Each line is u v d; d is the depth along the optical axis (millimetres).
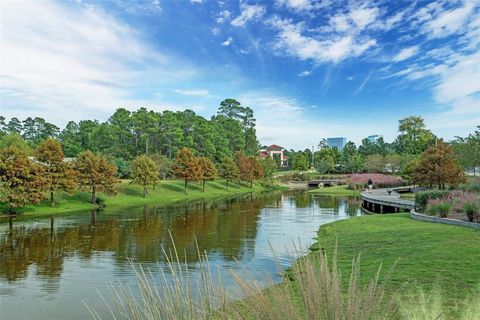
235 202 51469
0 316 10914
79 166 44562
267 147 157250
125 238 23672
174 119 89062
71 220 32562
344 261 14641
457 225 21344
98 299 12188
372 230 21938
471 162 43500
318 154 129750
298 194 67312
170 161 73875
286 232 25469
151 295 3773
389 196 44688
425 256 13773
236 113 123750
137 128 84688
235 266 15508
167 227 28328
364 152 122125
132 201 51125
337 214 36844
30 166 36781
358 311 3502
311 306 3430
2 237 24234
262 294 3584
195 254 18609
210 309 3568
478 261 12375
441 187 43844
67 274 15344
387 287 9680
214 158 93312
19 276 15102
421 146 94375
